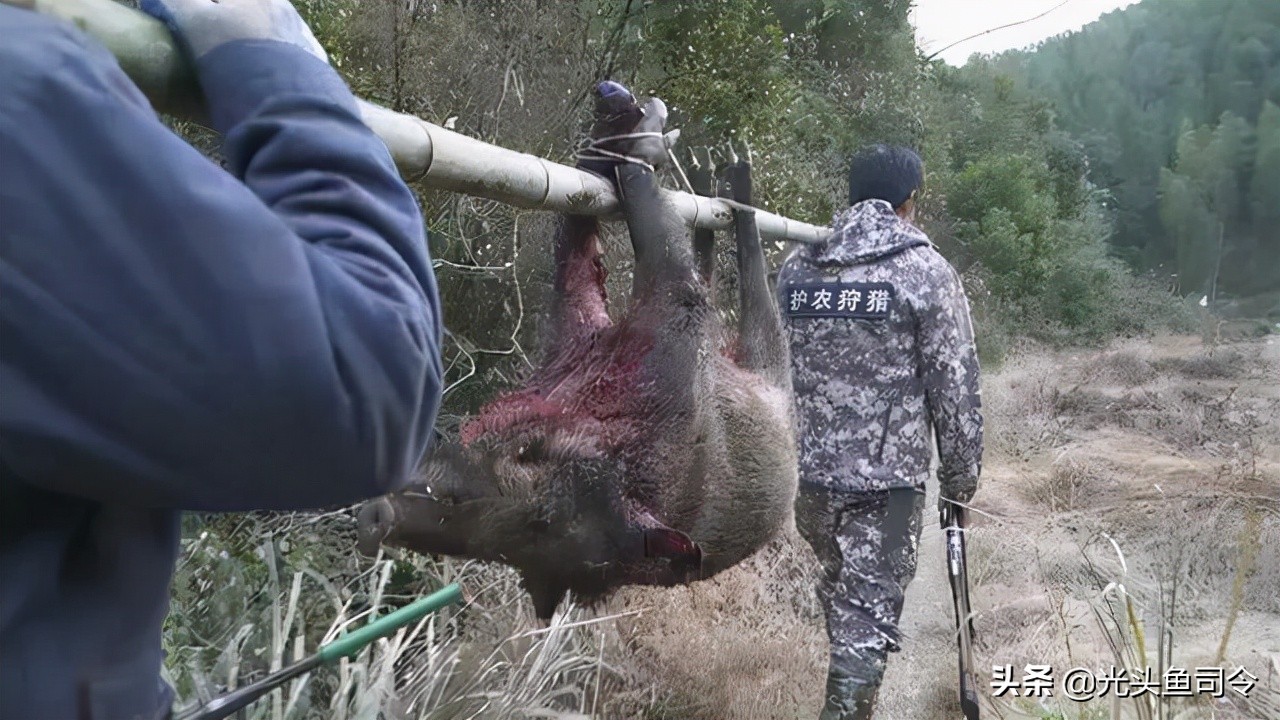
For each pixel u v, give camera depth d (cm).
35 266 78
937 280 352
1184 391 1145
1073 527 563
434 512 190
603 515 211
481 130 416
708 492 238
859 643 341
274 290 85
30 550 87
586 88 439
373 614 273
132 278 80
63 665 88
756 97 644
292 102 99
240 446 85
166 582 101
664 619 330
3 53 81
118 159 81
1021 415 992
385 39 410
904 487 353
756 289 302
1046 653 405
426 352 96
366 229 96
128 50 100
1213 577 501
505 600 316
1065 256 1870
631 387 227
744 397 263
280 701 243
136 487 85
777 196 620
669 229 243
